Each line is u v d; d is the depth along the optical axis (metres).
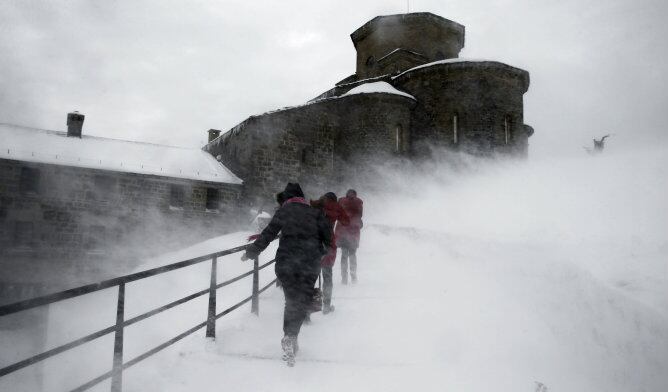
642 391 3.59
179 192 23.75
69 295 2.84
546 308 5.65
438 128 26.17
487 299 6.28
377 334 4.99
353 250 8.02
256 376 3.90
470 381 3.71
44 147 22.22
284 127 25.75
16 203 20.33
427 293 6.93
